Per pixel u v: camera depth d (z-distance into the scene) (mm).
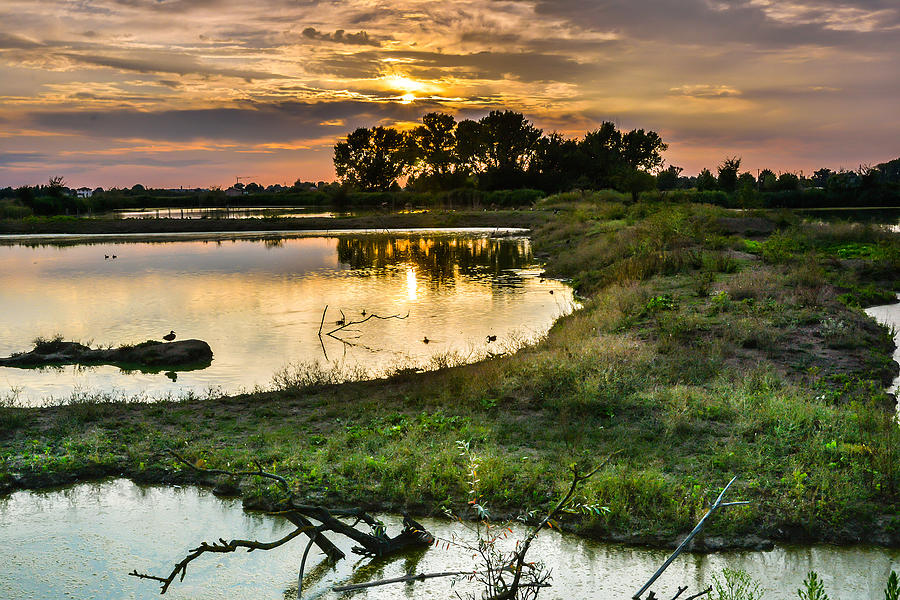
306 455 8859
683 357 12484
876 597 5992
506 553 6734
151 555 6887
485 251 37625
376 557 6797
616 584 6227
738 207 57594
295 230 55562
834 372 12102
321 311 20781
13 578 6461
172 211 83438
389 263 32781
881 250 25109
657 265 22344
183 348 15406
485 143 109562
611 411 9977
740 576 6180
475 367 12867
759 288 17953
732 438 8867
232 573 6531
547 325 17891
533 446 9008
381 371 13930
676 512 7121
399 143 125688
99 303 22797
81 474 8805
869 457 8094
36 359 15281
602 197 64500
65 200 76188
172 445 9383
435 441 9188
